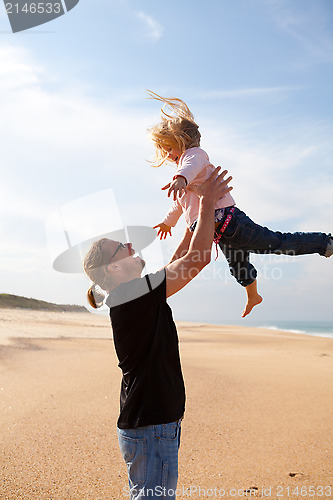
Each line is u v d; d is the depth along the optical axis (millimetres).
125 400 2309
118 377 6609
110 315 2352
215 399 5789
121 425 2293
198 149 2889
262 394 6094
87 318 20344
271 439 4484
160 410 2219
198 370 7477
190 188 2873
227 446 4312
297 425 4898
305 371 8125
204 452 4176
